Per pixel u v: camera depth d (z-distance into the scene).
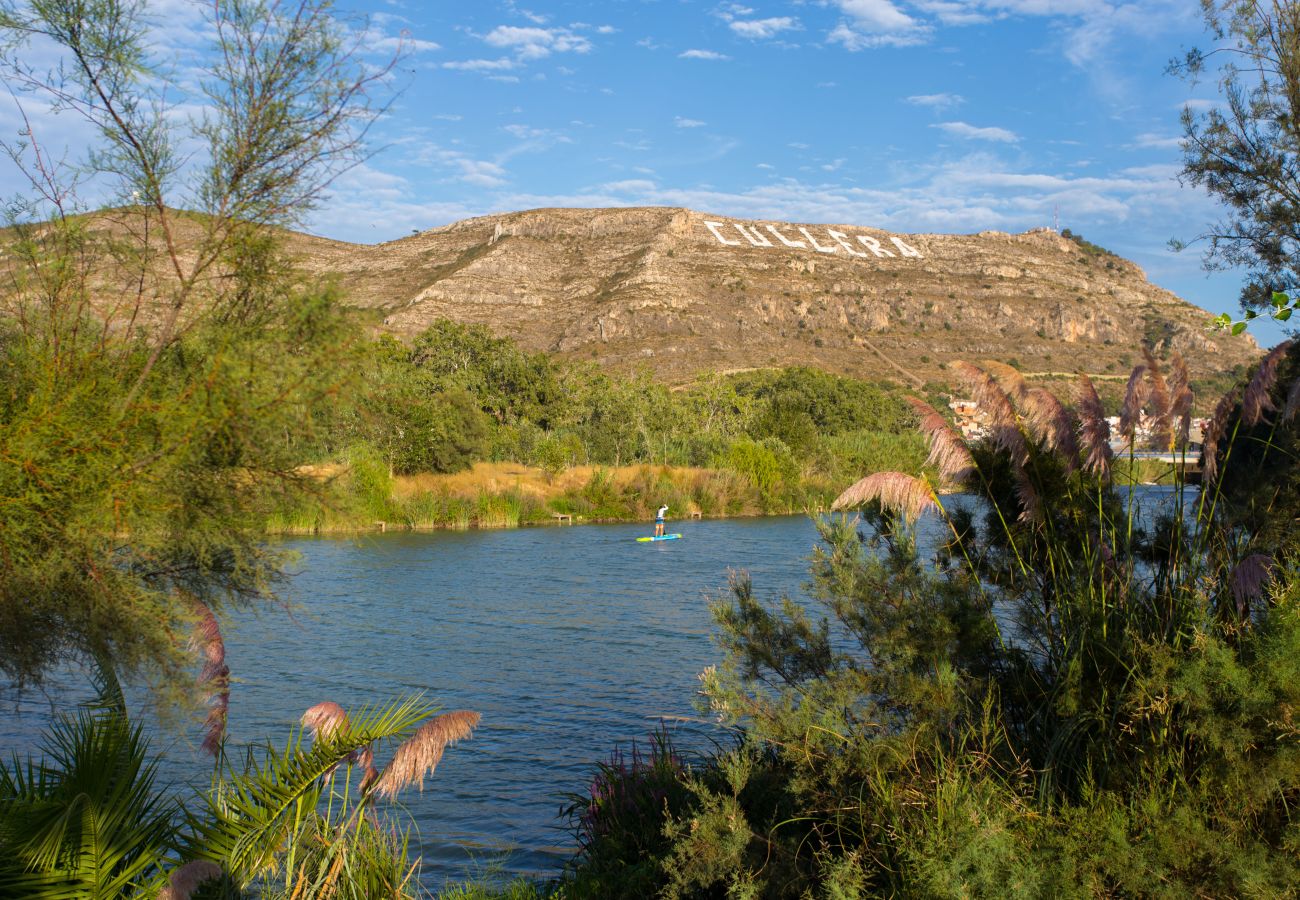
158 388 4.23
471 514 44.03
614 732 12.76
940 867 4.01
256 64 4.22
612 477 49.53
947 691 4.89
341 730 5.19
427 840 9.06
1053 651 5.25
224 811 5.27
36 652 4.18
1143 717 4.45
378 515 40.66
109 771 4.77
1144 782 4.41
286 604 4.88
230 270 4.29
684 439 63.34
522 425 61.28
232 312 4.31
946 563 5.78
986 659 5.43
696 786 5.34
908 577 5.45
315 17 4.21
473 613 21.84
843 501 5.71
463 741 12.28
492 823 9.55
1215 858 3.88
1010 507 5.65
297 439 4.28
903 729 5.17
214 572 4.69
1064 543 5.37
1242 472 5.25
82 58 4.10
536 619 21.11
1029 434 5.38
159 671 4.29
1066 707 4.61
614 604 23.11
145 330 4.33
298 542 34.88
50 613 4.17
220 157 4.20
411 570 29.09
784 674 5.84
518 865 8.52
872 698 5.35
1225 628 4.75
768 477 52.06
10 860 4.33
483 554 33.25
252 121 4.20
